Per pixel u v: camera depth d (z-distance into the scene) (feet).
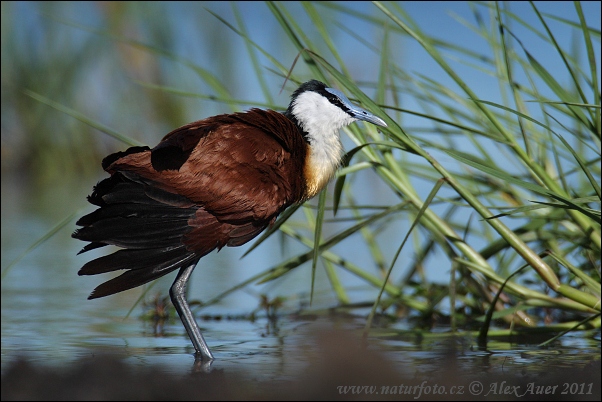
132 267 27.66
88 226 27.55
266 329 35.70
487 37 38.09
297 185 31.89
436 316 38.42
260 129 30.94
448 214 40.34
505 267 36.55
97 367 26.63
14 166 87.92
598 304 31.09
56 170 88.33
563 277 37.68
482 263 33.22
